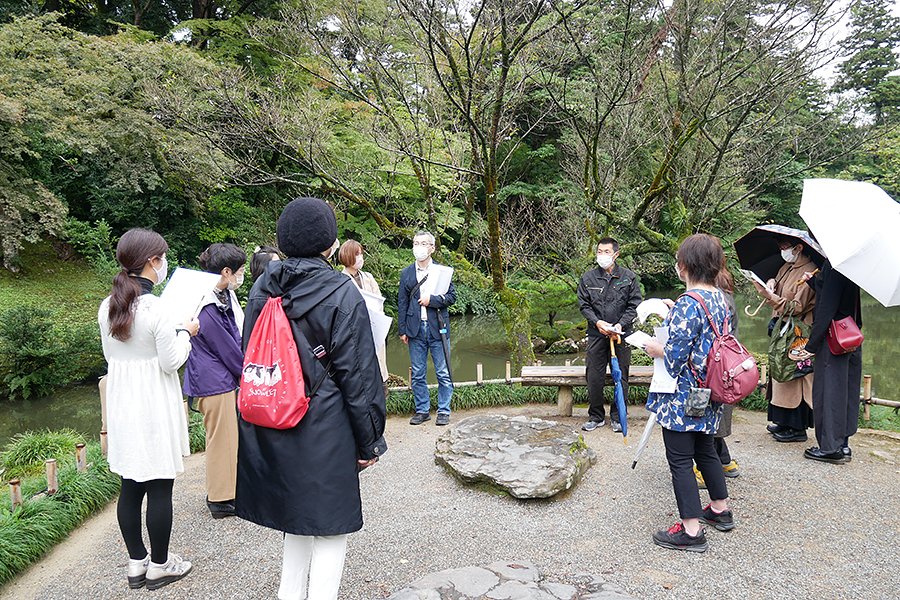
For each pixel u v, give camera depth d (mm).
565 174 13648
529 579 2406
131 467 2523
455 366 11211
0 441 7270
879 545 2768
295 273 1994
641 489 3576
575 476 3629
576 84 8258
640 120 8102
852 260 3271
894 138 13555
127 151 11258
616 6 7199
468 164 7984
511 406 6027
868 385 4863
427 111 7223
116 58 10242
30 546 3021
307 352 1955
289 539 2111
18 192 10375
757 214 11352
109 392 2555
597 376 4879
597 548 2857
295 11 6773
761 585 2457
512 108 6930
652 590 2443
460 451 4023
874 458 3973
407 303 5355
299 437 1936
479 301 17078
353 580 2652
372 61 6617
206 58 11500
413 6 5379
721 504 2938
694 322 2635
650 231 7637
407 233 7551
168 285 2930
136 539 2639
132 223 14516
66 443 5672
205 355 3297
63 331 9828
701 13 6375
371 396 1984
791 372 4098
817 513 3133
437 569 2729
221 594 2586
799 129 7676
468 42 5633
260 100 7387
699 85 6789
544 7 5828
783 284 4215
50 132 9531
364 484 3871
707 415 2717
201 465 4457
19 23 9688
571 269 10945
